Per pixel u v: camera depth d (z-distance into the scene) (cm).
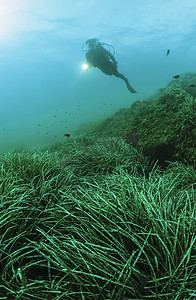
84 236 161
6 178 237
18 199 199
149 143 446
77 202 199
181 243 156
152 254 151
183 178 292
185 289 124
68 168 359
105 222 180
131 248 160
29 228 189
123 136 553
